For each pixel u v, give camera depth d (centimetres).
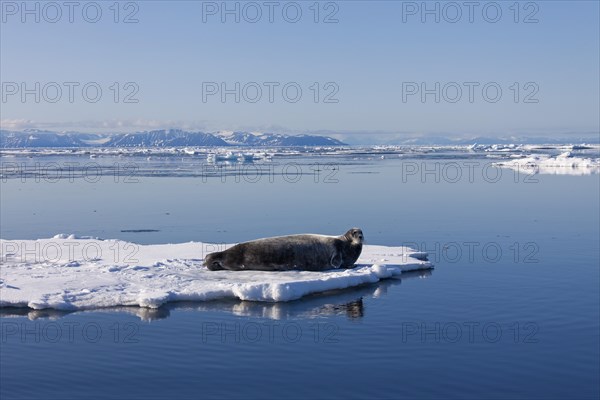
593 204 2762
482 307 1068
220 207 2772
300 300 1127
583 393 720
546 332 929
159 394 719
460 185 3919
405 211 2555
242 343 893
